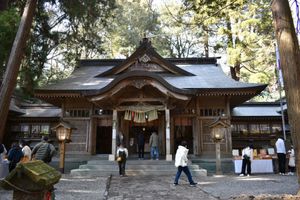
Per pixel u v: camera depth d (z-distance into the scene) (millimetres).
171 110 17469
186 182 10539
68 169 16219
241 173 13367
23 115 20531
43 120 20406
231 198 5875
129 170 13562
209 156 16703
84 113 17672
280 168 13414
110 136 20094
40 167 2607
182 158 9648
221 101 17516
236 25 20094
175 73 19828
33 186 2289
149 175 12953
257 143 20578
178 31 27797
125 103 16516
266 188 8617
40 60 17969
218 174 13742
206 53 30875
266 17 15781
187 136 19344
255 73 23422
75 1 17344
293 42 6109
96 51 23891
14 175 2301
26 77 17750
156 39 33500
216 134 14070
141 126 19734
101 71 21547
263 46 20922
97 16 19453
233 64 21969
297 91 5805
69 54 22562
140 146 16781
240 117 20500
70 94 16906
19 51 8844
